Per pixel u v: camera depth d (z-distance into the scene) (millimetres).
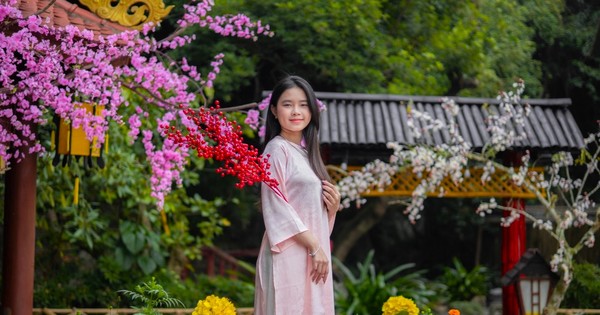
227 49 11438
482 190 8211
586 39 11430
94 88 4762
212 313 3977
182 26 5453
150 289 4383
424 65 11812
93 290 9695
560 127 7914
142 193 9477
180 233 10477
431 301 11930
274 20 11195
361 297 10703
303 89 3811
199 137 3631
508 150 8172
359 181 7855
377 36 11602
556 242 10008
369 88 11688
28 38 4617
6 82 4566
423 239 18688
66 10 5301
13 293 5438
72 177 9180
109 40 4938
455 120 7992
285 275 3650
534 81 11875
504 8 12258
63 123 5594
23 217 5434
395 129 7742
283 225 3623
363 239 19016
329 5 11281
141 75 5297
